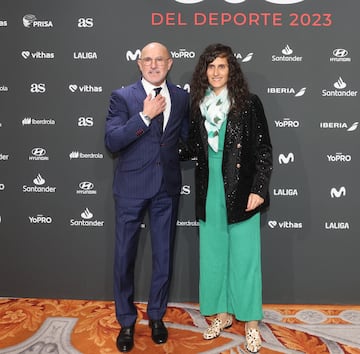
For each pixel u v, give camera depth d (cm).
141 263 271
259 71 251
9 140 263
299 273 266
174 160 220
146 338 227
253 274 219
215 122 207
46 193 268
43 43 255
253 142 211
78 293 275
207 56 207
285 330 235
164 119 214
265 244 266
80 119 260
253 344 214
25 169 266
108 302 272
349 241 262
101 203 267
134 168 215
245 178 211
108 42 253
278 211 262
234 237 218
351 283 265
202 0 248
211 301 231
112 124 211
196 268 269
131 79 255
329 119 253
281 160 258
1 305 266
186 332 233
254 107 209
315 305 267
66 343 221
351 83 250
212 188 217
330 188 259
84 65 256
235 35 249
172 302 271
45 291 276
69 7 252
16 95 260
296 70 251
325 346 219
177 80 253
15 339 225
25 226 271
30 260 274
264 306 266
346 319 249
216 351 214
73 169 265
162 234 222
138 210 217
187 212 265
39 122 261
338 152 255
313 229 262
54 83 258
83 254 272
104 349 217
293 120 254
